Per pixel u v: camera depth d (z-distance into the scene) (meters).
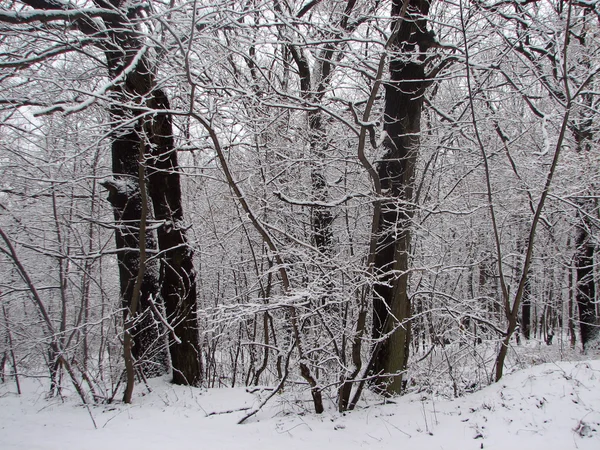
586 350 11.68
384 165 6.73
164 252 7.54
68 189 8.13
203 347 9.27
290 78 10.33
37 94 6.86
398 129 6.61
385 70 7.62
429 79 6.35
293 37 7.39
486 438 4.29
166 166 7.52
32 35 6.03
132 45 6.54
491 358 6.42
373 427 5.02
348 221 8.66
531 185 7.02
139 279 6.35
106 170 9.62
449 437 4.46
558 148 5.58
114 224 7.97
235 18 6.34
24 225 8.04
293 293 5.30
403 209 6.22
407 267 6.98
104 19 6.20
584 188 7.47
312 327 6.34
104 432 5.20
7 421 5.85
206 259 10.25
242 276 10.50
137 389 7.25
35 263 8.94
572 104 6.90
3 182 7.73
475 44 7.13
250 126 7.57
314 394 5.64
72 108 5.42
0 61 6.34
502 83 7.22
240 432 5.11
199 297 10.73
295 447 4.54
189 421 5.59
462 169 8.56
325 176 8.30
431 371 6.74
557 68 6.84
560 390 4.71
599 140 9.69
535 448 3.94
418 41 6.49
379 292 6.55
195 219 10.48
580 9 8.34
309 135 8.26
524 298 14.46
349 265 5.84
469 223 9.08
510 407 4.73
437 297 7.76
